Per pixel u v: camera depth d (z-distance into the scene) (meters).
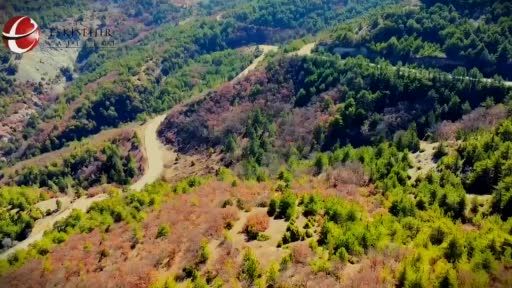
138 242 79.38
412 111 133.88
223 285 57.91
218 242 69.12
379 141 124.00
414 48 167.75
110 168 160.00
